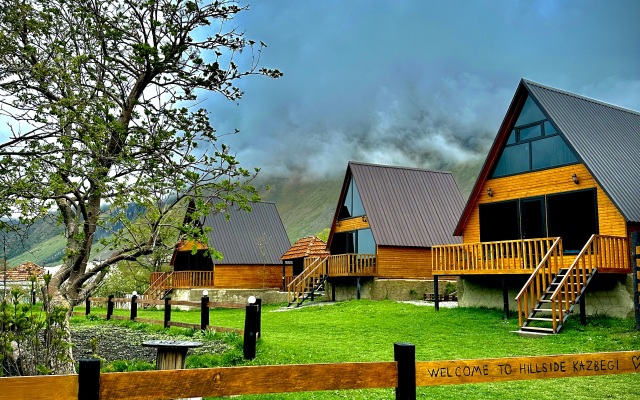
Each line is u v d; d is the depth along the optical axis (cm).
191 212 916
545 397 866
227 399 826
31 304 652
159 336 1559
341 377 440
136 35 991
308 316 2239
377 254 2873
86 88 964
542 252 1744
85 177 841
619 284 1667
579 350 1279
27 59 916
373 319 1981
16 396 355
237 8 1000
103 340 1488
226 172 912
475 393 895
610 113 2134
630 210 1653
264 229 4031
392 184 3170
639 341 1319
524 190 2006
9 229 812
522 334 1505
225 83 1006
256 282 3797
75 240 875
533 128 1998
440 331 1623
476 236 2189
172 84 1002
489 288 2069
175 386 395
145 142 902
